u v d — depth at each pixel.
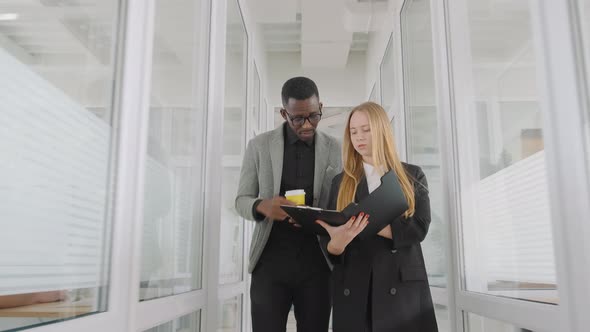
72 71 0.99
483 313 1.63
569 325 1.08
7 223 0.78
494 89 1.62
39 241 0.86
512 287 1.47
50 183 0.90
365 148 1.69
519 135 1.41
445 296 2.08
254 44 4.22
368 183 1.70
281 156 2.05
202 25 2.24
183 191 1.90
